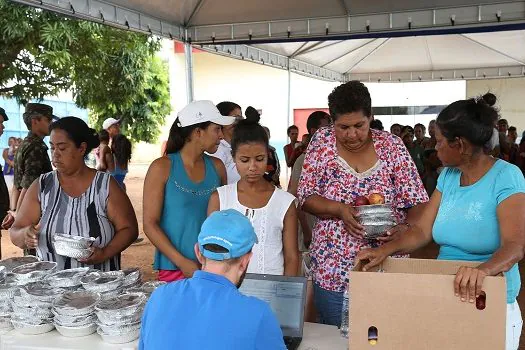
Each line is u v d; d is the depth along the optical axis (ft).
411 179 7.80
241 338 4.18
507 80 45.24
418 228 6.72
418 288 4.85
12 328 6.67
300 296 6.27
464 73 36.88
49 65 24.94
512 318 6.25
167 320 4.37
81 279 7.07
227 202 7.56
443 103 52.13
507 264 5.19
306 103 59.93
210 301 4.33
